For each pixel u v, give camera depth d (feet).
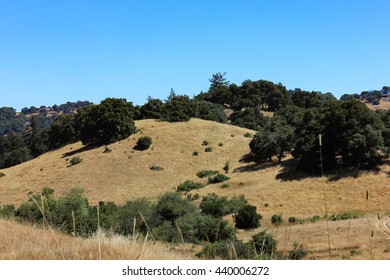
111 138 328.29
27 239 29.07
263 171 241.76
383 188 182.29
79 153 323.57
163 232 81.51
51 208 85.20
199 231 90.84
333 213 173.58
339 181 197.06
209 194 210.38
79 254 20.72
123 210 124.36
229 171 265.34
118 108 333.42
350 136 203.72
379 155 207.31
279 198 197.36
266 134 260.01
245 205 159.12
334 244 82.74
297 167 226.17
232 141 321.32
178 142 318.45
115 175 275.59
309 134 222.07
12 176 308.81
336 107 217.77
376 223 112.78
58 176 284.20
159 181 266.57
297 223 154.71
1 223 59.82
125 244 22.24
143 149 309.01
